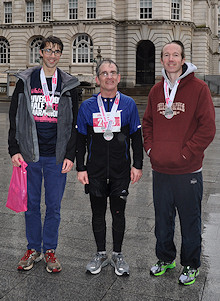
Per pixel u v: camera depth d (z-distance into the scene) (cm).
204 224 505
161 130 357
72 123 392
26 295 337
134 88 4272
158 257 382
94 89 4100
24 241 452
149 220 522
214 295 339
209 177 767
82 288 349
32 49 4731
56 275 373
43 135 388
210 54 5744
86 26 4353
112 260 392
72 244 443
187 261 367
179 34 4328
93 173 386
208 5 5044
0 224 507
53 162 392
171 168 356
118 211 389
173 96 352
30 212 402
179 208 368
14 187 388
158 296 337
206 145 349
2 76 4803
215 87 4672
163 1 4238
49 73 390
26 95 382
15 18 4725
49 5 4622
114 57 4391
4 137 1316
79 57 4472
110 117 375
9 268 387
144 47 4600
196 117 352
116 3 4366
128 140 388
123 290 347
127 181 390
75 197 628
